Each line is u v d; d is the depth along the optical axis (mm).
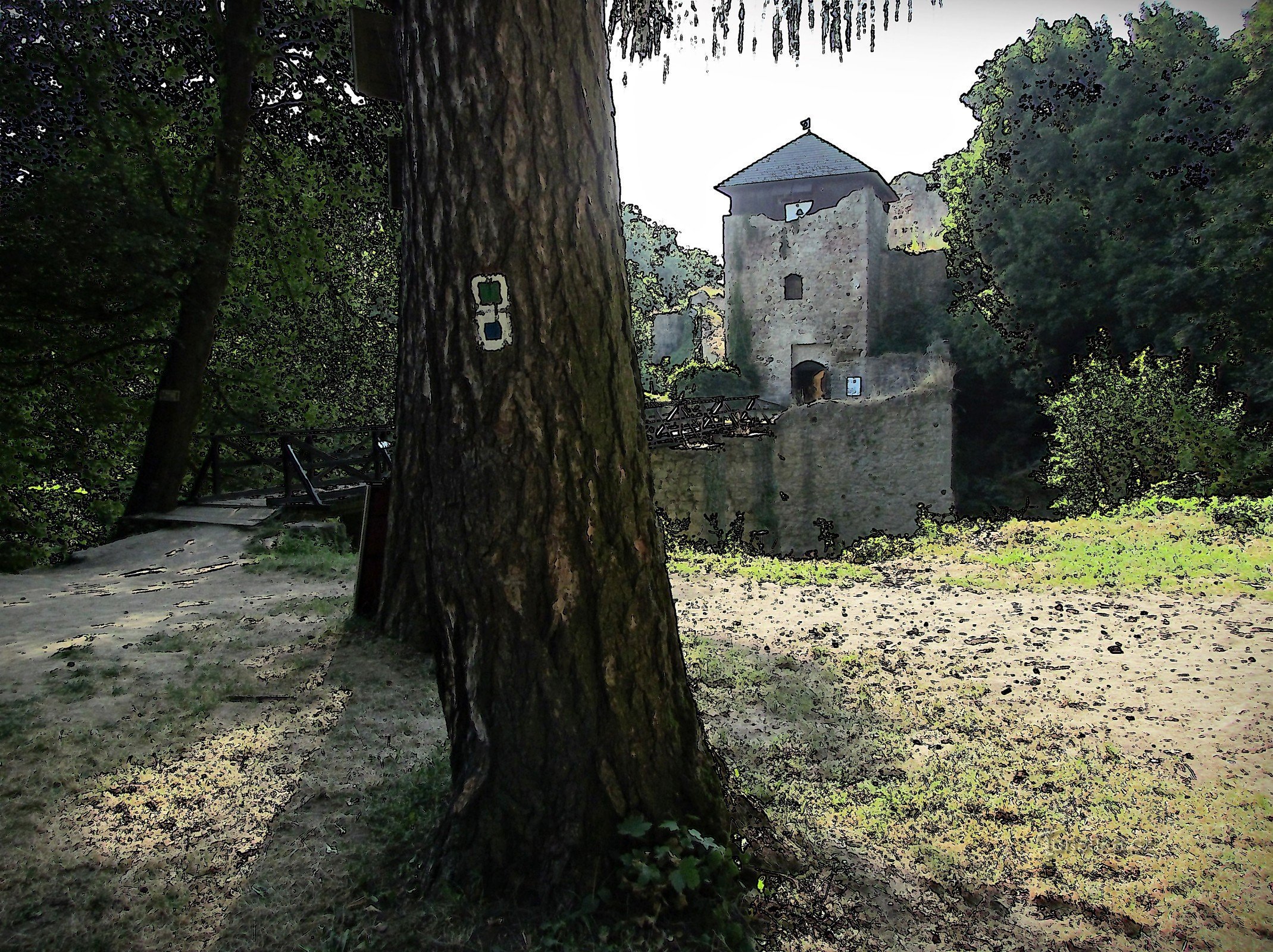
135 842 2963
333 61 13578
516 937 2314
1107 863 2963
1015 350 23391
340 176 14617
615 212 2697
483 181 2482
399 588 5688
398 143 2961
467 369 2514
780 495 20484
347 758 3719
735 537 20047
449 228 2520
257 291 15445
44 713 4223
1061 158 23484
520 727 2506
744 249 29328
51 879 2703
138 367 14148
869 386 27000
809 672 5363
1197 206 20656
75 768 3559
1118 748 4020
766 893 2584
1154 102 22156
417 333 2779
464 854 2516
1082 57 23656
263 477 16891
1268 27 18578
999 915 2672
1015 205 24125
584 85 2578
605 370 2584
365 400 18312
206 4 12680
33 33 10898
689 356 33125
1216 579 7723
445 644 2625
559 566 2488
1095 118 22859
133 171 12297
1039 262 23109
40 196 10133
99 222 10273
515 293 2480
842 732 4289
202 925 2469
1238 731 4137
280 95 13992
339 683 4785
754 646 6059
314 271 15672
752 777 3680
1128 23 23656
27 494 15469
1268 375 17484
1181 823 3234
